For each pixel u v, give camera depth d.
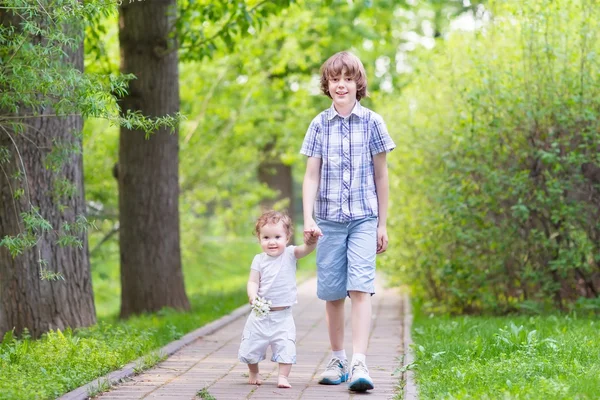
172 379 6.57
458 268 11.27
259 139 19.88
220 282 21.97
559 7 10.56
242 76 19.06
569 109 10.55
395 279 13.74
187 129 18.12
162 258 12.47
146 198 12.43
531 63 10.73
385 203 6.31
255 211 21.42
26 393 5.43
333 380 6.33
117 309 18.84
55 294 8.90
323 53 21.09
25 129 8.47
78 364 6.60
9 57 6.61
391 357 7.80
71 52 8.70
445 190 11.23
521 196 10.62
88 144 15.30
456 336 8.02
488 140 10.84
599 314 10.38
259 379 6.56
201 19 11.96
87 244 9.33
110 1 6.55
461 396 5.17
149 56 11.93
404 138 12.77
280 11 12.24
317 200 6.25
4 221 8.55
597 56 10.43
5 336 8.16
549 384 5.35
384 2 21.84
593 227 10.62
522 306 10.55
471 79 11.05
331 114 6.25
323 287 6.27
